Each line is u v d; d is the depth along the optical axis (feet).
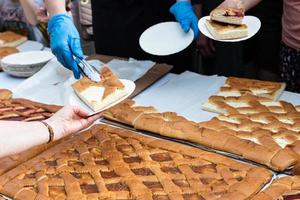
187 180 3.26
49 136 3.28
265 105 4.30
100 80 4.10
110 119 4.19
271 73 6.77
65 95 4.71
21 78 5.47
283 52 5.41
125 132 3.94
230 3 4.87
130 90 4.03
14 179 3.40
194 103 4.53
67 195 3.17
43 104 4.51
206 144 3.68
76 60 4.38
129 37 6.18
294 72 5.33
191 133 3.77
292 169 3.33
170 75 5.23
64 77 5.15
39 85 5.04
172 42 4.87
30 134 3.19
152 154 3.61
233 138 3.67
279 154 3.40
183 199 3.07
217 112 4.30
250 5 5.16
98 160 3.59
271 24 6.48
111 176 3.37
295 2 4.95
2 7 7.18
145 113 4.19
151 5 5.92
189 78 5.11
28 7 6.09
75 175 3.40
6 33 6.61
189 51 6.41
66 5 5.32
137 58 6.28
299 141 3.60
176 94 4.75
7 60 5.52
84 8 7.56
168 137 3.86
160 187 3.21
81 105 3.89
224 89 4.69
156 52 4.80
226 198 3.03
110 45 6.40
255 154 3.44
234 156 3.55
